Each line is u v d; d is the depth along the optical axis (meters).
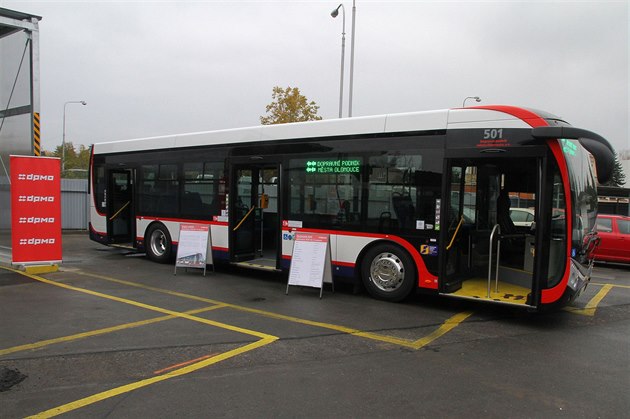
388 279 7.32
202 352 4.91
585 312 7.10
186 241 9.48
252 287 8.34
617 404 3.86
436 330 5.94
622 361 4.92
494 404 3.82
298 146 8.33
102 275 9.18
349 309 6.86
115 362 4.59
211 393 3.92
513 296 6.68
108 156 12.06
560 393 4.07
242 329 5.75
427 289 6.96
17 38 9.98
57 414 3.51
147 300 7.16
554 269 6.09
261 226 10.07
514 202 8.61
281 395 3.91
